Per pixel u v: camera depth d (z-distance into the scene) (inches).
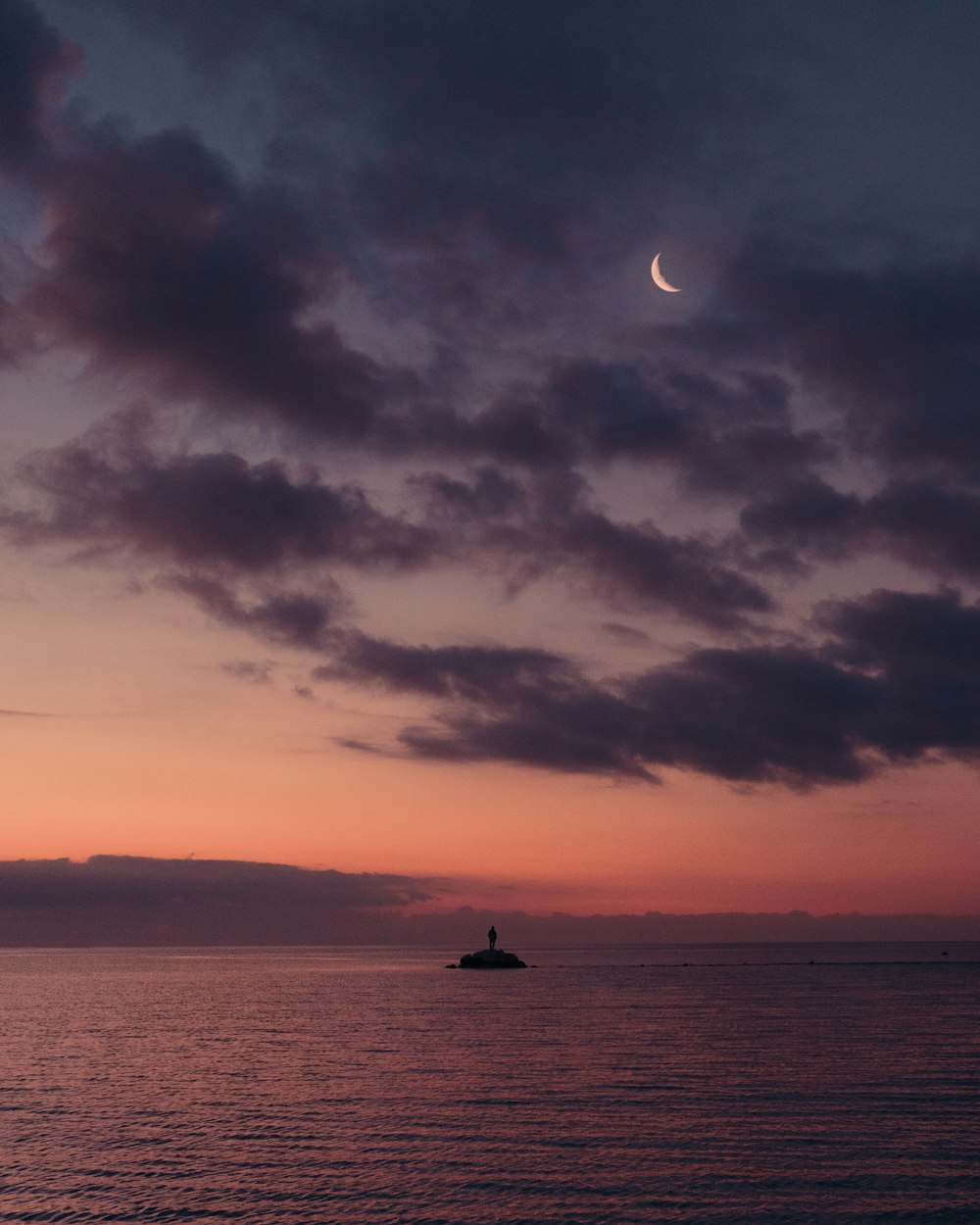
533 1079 2778.1
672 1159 1830.7
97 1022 4790.8
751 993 6934.1
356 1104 2391.7
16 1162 1840.6
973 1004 5757.9
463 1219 1512.1
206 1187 1675.7
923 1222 1492.4
